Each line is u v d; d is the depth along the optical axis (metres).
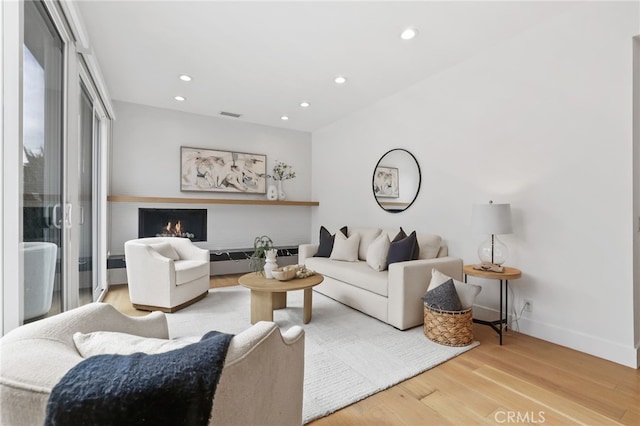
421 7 2.29
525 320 2.64
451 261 2.98
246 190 5.28
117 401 0.56
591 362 2.13
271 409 0.92
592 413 1.59
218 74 3.42
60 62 1.95
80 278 2.84
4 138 1.30
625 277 2.11
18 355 0.65
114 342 0.78
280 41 2.74
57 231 1.94
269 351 0.87
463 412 1.60
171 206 4.70
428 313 2.50
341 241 3.94
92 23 2.46
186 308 3.25
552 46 2.46
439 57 3.05
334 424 1.51
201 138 4.92
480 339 2.53
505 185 2.80
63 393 0.56
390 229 4.01
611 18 2.16
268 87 3.78
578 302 2.34
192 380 0.61
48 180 1.77
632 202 2.08
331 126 5.34
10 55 1.31
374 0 2.21
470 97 3.09
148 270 3.13
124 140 4.37
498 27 2.56
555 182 2.46
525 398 1.72
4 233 1.31
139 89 3.88
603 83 2.20
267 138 5.51
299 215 5.86
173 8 2.29
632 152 2.08
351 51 2.93
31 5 1.54
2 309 1.31
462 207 3.19
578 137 2.33
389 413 1.59
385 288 2.84
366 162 4.53
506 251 2.62
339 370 1.99
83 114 2.87
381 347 2.33
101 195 3.84
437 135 3.44
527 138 2.64
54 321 0.88
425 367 2.03
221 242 5.11
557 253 2.45
